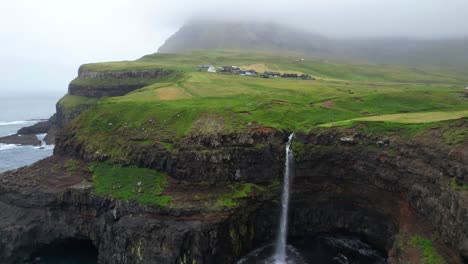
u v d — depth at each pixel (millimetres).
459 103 89812
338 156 66375
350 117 82375
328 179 68312
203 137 71438
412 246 49625
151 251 57812
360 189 64812
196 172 68312
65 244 70625
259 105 87562
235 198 64438
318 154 68062
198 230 57781
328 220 69188
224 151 68812
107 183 69438
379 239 62500
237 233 62781
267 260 62750
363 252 64500
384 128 64875
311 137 70375
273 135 72312
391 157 58875
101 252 63781
